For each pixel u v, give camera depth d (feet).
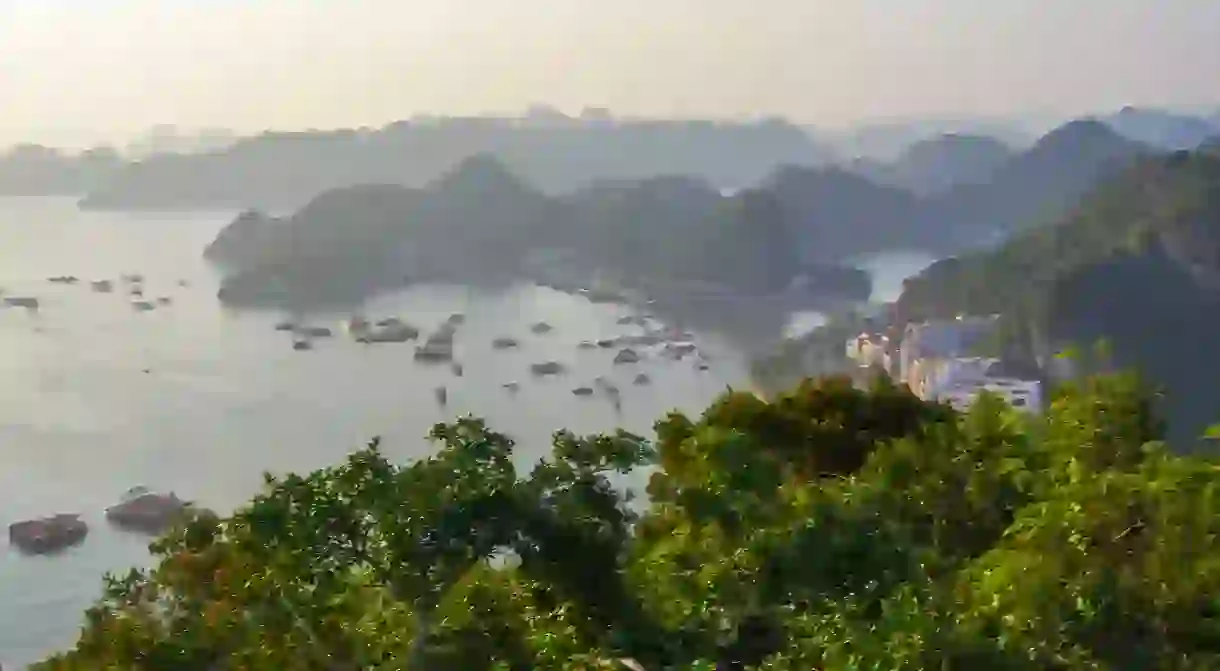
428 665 29.66
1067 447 43.04
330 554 31.45
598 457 35.81
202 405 229.04
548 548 33.63
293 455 187.62
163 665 28.60
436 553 31.81
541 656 31.45
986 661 27.02
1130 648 29.40
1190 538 32.27
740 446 42.14
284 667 29.12
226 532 32.22
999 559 33.68
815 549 34.24
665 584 35.81
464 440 34.04
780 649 33.06
